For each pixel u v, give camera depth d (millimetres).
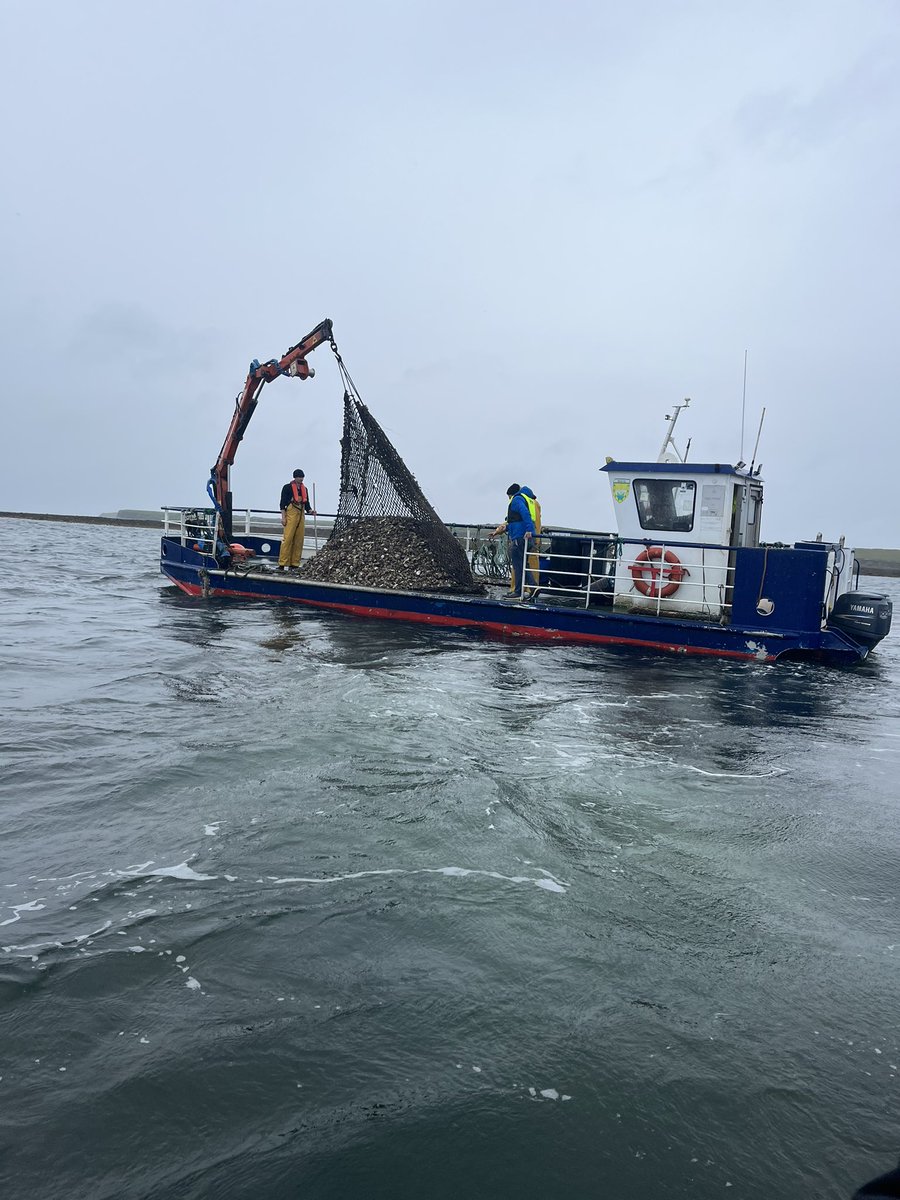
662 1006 2754
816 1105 2295
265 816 4324
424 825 4277
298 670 8328
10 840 3945
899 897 3676
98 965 2877
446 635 11320
